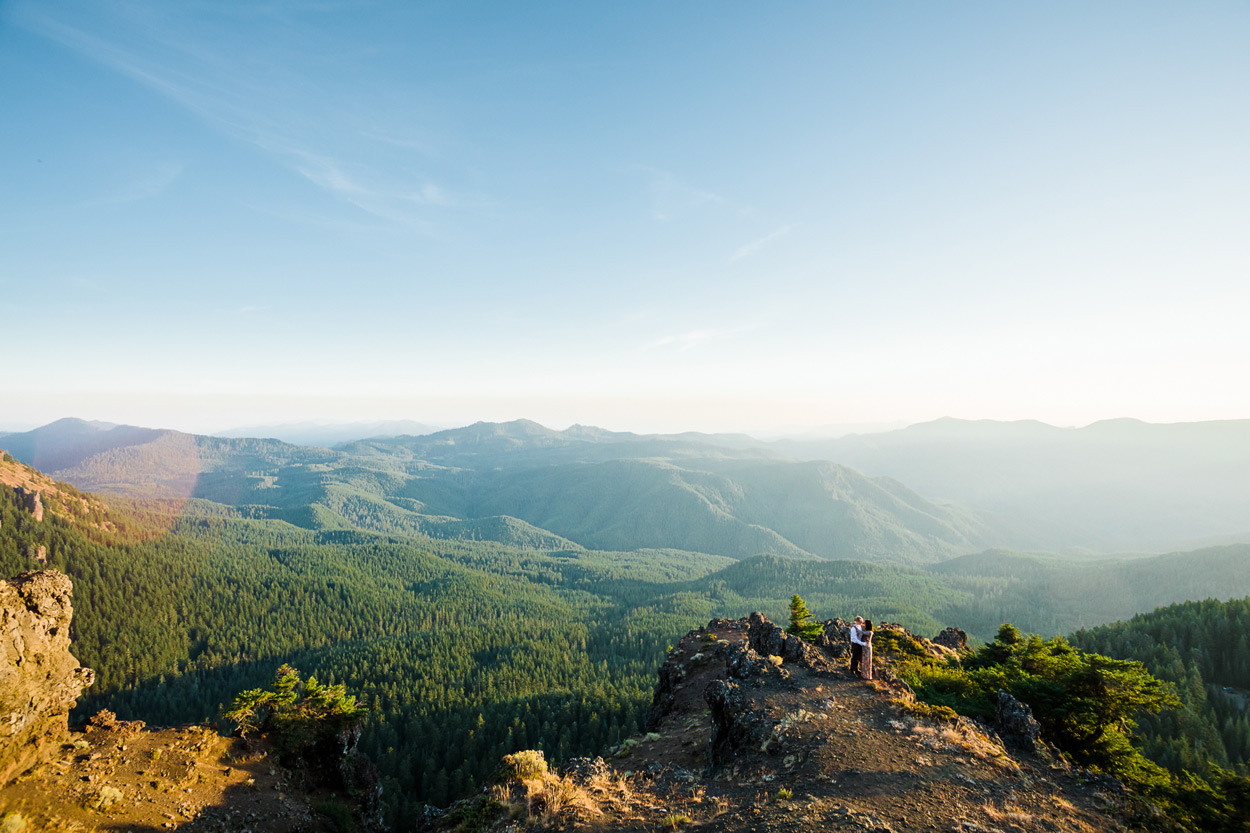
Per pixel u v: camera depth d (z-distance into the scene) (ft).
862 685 86.89
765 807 52.75
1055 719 96.12
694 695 127.85
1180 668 385.70
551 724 418.72
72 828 64.64
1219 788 60.95
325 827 93.66
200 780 85.10
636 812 57.16
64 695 77.87
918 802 51.70
